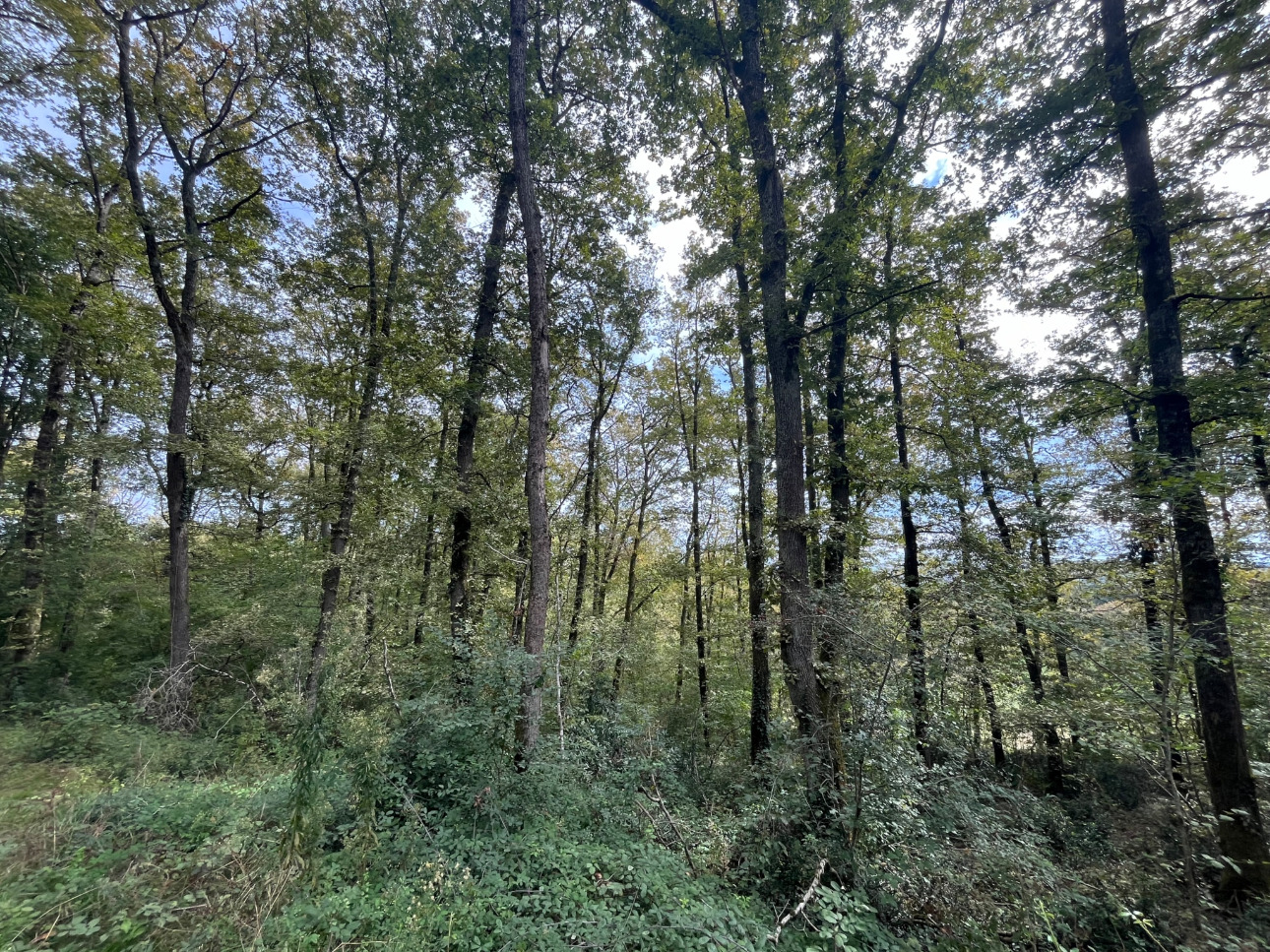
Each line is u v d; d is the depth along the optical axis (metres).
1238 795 5.84
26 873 3.88
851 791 4.95
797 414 8.06
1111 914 4.71
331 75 12.30
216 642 11.59
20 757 6.70
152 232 11.01
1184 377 6.96
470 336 12.84
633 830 5.67
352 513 12.09
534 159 12.07
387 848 4.59
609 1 10.62
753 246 8.74
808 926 4.26
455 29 11.10
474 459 13.95
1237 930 4.75
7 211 9.59
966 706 6.17
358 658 6.86
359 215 12.77
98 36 10.49
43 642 11.55
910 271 8.11
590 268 13.88
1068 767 10.08
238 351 12.73
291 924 3.43
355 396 12.40
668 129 11.32
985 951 4.02
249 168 12.60
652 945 3.52
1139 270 8.15
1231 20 6.62
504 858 4.53
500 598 12.99
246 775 7.16
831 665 5.72
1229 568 7.68
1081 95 7.62
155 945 3.32
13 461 11.80
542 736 6.69
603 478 19.41
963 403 10.68
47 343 10.74
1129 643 6.25
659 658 16.94
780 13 8.78
